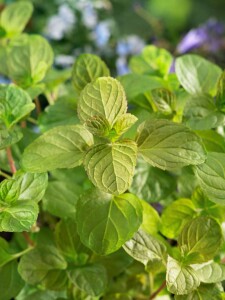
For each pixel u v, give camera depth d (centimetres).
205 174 18
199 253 18
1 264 20
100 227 17
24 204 17
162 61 25
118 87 17
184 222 19
